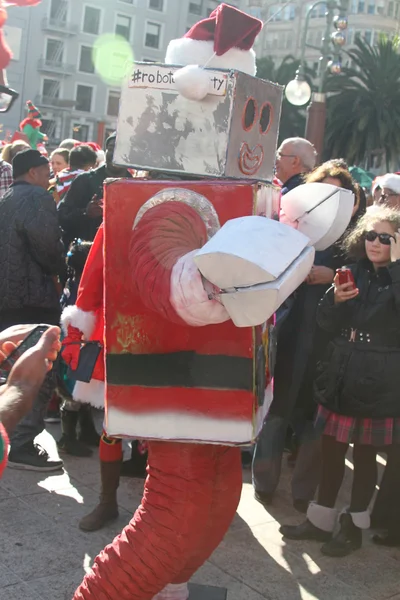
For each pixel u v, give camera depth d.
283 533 3.25
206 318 1.75
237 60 2.21
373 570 3.02
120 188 2.01
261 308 1.58
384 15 48.75
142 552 2.05
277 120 2.42
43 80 39.41
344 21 11.56
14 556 2.86
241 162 2.21
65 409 4.06
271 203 2.21
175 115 2.13
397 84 27.25
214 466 2.16
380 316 3.00
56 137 39.94
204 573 2.88
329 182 3.52
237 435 2.01
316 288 3.42
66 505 3.40
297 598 2.74
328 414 3.19
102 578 2.08
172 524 2.05
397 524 3.23
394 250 2.98
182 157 2.14
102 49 41.03
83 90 40.91
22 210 3.82
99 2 40.91
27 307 3.89
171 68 2.12
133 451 3.81
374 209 3.17
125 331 2.05
